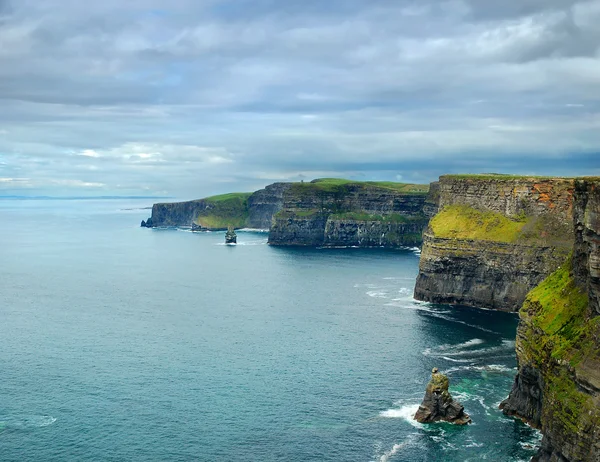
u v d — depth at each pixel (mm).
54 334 182750
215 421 120875
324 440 113250
